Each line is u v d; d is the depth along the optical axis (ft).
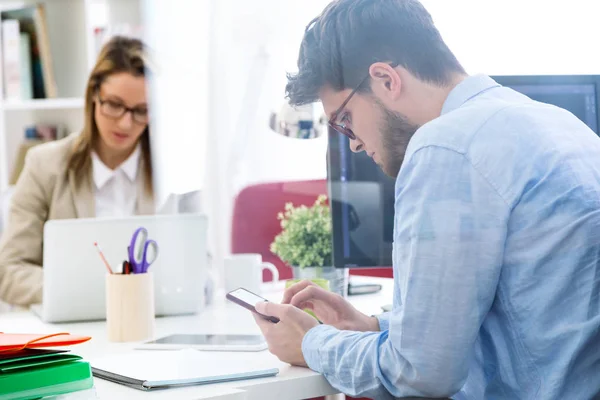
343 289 5.21
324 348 3.34
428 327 3.02
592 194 3.06
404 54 3.49
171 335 4.31
